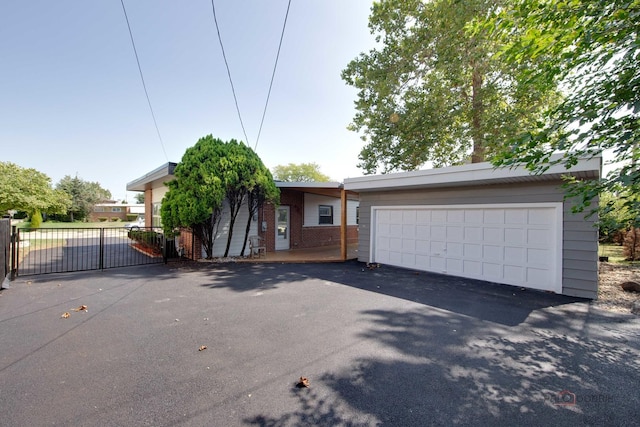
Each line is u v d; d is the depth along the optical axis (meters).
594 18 2.32
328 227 15.66
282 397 2.52
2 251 6.11
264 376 2.86
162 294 5.84
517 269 6.68
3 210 13.92
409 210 8.81
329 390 2.64
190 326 4.16
